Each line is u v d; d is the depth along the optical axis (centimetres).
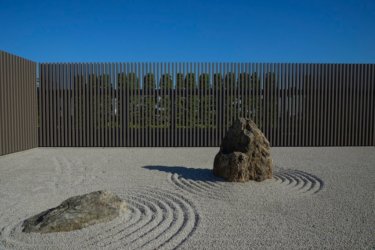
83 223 355
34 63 1091
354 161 816
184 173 660
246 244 320
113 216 379
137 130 1124
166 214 409
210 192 520
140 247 312
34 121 1091
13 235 338
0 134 894
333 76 1144
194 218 396
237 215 407
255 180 593
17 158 863
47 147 1115
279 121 1138
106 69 1114
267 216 404
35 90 1098
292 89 1137
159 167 730
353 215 407
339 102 1144
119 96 1117
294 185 573
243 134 612
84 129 1118
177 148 1087
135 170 696
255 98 1134
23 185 566
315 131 1148
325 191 525
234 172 582
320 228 363
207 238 334
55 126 1120
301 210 427
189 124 1126
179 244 320
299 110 1141
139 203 457
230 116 1130
